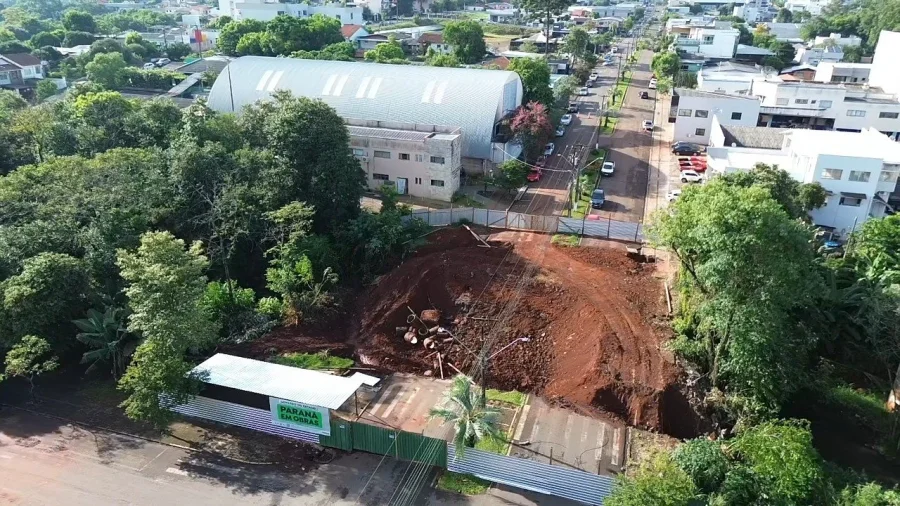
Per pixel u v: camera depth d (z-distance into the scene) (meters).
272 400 28.11
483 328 35.72
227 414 29.52
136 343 33.06
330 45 110.88
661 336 34.88
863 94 80.50
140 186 41.50
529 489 25.67
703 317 31.70
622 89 105.00
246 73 73.69
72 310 33.16
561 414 29.94
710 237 28.23
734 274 28.31
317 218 44.25
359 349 34.97
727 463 24.23
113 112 55.47
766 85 82.94
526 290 38.81
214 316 35.84
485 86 64.31
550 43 135.75
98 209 37.50
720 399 30.72
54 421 29.78
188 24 173.50
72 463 27.03
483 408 27.75
